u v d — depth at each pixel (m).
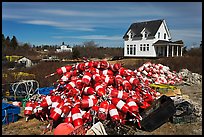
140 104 8.82
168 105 8.35
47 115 8.90
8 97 11.52
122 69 10.45
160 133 7.63
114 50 59.81
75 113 7.73
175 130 7.88
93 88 9.14
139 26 44.66
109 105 7.88
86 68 10.34
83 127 7.34
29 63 32.53
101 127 7.18
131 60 36.53
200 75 20.66
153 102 9.23
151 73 17.77
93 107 7.86
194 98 12.80
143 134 7.52
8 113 8.66
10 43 54.09
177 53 40.34
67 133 6.96
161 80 17.38
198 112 9.32
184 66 26.09
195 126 8.28
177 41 41.50
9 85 12.95
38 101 9.77
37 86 12.27
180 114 8.52
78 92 8.89
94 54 52.97
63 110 7.89
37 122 8.71
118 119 7.57
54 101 8.55
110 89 8.88
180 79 19.44
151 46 41.53
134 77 10.64
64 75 10.19
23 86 12.19
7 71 21.19
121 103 7.89
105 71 10.25
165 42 40.31
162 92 13.88
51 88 13.05
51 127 7.90
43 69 23.03
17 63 30.06
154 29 41.78
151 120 7.88
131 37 44.16
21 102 11.01
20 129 7.99
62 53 54.06
